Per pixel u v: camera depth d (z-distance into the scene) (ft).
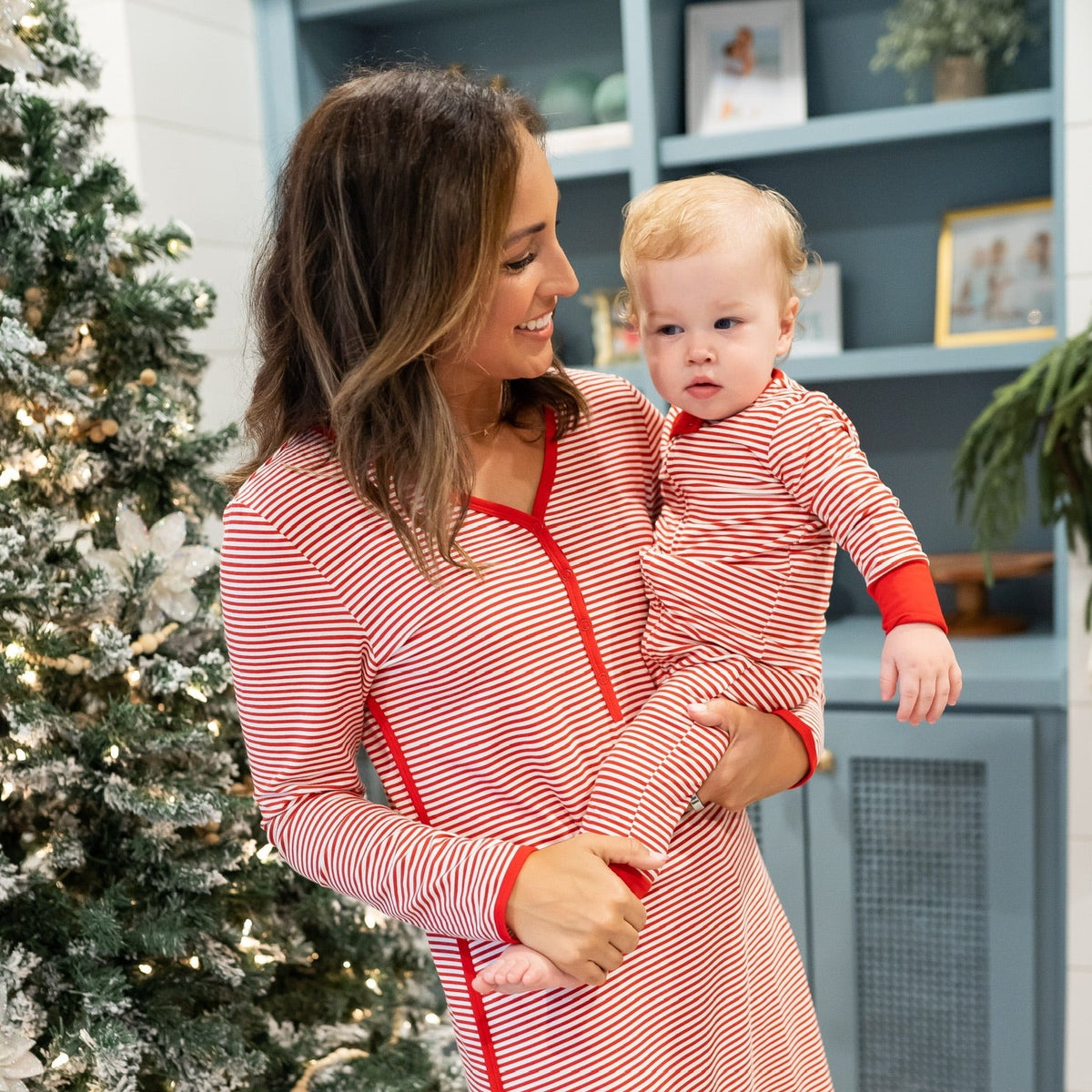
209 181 8.48
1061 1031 7.51
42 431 5.42
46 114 5.35
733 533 3.67
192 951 5.51
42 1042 5.31
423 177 3.16
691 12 8.72
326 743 3.49
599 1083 3.44
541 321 3.48
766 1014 3.92
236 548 3.39
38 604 5.19
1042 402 6.40
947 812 7.57
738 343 3.67
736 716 3.59
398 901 3.33
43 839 5.42
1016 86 8.30
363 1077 5.90
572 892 3.17
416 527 3.31
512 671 3.40
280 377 3.56
